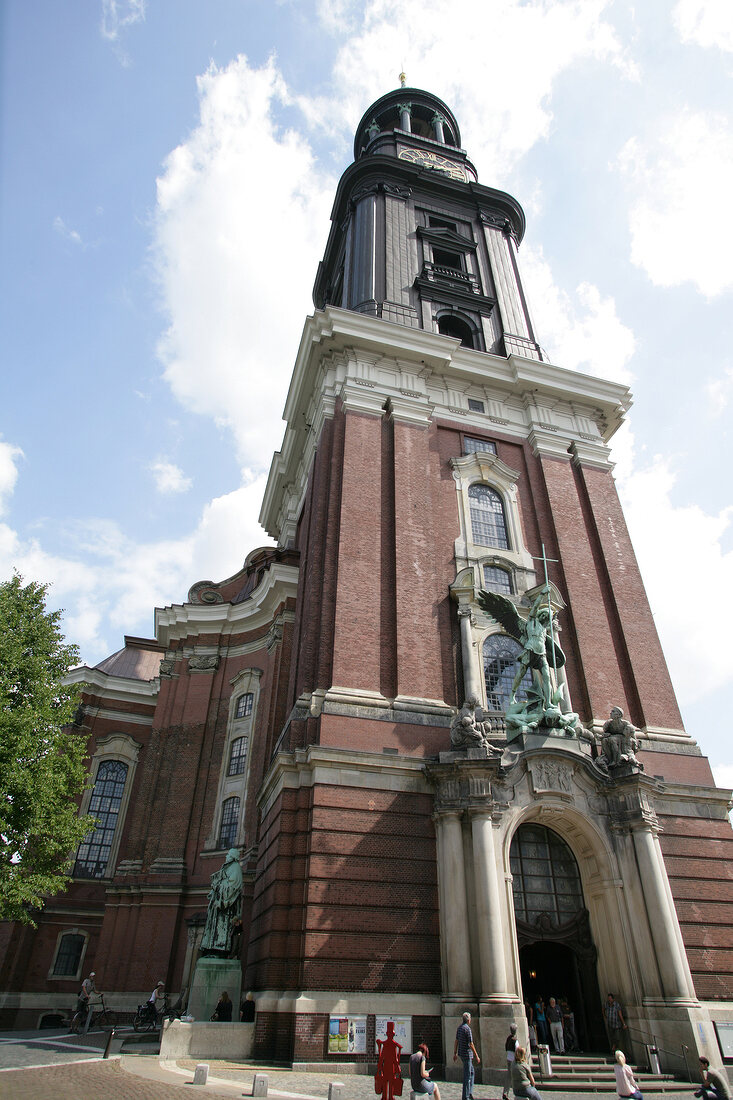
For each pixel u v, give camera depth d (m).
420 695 23.34
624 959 19.80
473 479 30.81
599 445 33.69
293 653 29.20
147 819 33.09
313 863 19.23
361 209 41.72
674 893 21.91
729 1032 19.64
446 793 20.38
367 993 18.00
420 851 20.23
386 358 31.94
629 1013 19.19
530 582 28.55
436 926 19.34
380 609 24.91
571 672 26.92
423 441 29.72
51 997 31.73
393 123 53.66
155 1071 15.51
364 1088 14.65
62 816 24.48
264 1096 12.73
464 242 41.38
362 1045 17.28
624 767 21.81
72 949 33.41
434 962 18.86
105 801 37.69
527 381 33.62
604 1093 15.97
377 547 26.16
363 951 18.48
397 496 27.42
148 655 45.06
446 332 39.12
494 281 40.62
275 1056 17.55
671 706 26.69
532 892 21.73
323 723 21.53
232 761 33.47
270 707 32.31
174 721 35.44
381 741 21.72
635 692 26.75
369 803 20.50
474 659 25.52
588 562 29.81
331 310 31.22
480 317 38.47
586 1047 20.05
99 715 39.84
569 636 27.78
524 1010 18.19
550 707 22.77
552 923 21.31
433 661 24.47
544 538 30.22
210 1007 20.95
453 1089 15.69
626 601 29.00
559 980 22.16
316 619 25.02
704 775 24.80
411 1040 17.62
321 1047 17.05
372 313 35.22
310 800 20.52
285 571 34.00
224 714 35.38
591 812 21.23
